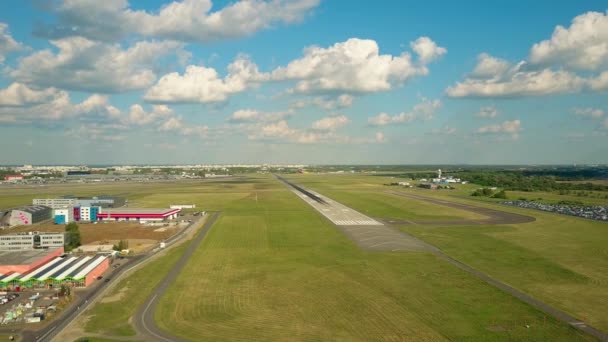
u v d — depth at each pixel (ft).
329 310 226.79
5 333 199.21
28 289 263.08
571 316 217.36
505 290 257.34
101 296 250.78
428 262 321.73
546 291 255.91
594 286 265.13
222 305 234.79
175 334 197.88
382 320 213.25
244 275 291.38
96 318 216.95
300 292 255.91
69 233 390.01
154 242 407.64
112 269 309.01
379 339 191.83
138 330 202.18
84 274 271.08
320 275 289.94
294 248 372.17
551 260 328.08
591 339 190.80
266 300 242.37
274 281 277.44
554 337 193.06
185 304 236.43
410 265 313.53
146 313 223.30
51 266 293.23
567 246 377.30
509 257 337.31
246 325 207.82
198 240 411.34
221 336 195.52
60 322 212.23
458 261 325.42
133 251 367.66
